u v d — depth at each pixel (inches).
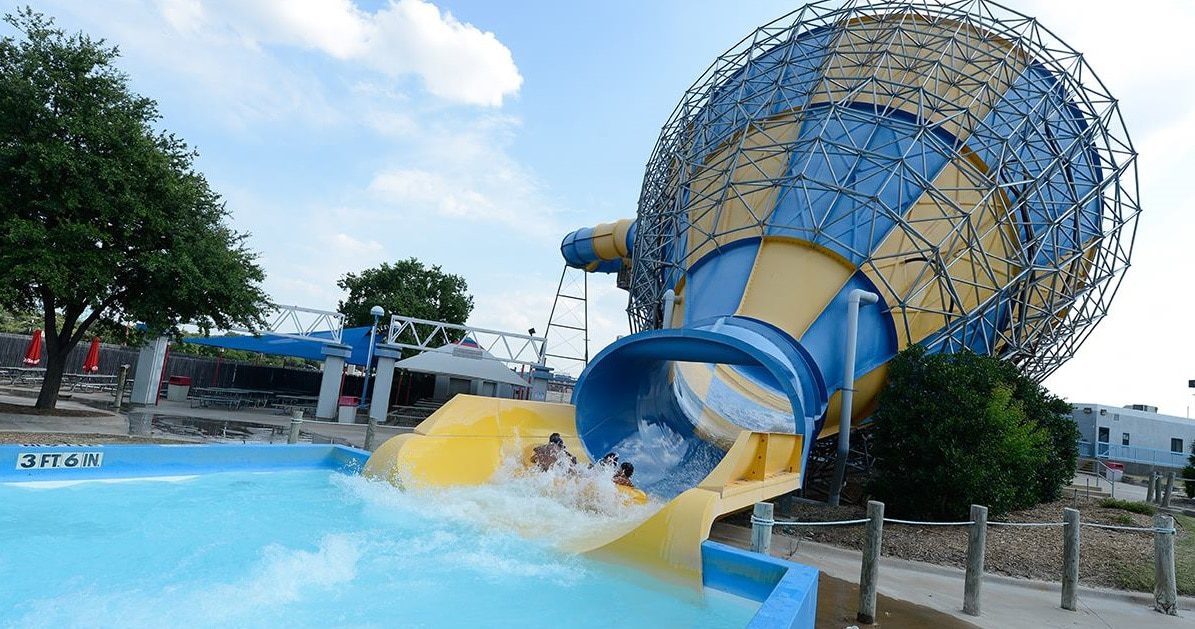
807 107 733.3
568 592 275.7
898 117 702.5
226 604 232.7
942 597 357.4
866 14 784.3
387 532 341.4
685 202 815.7
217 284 792.9
